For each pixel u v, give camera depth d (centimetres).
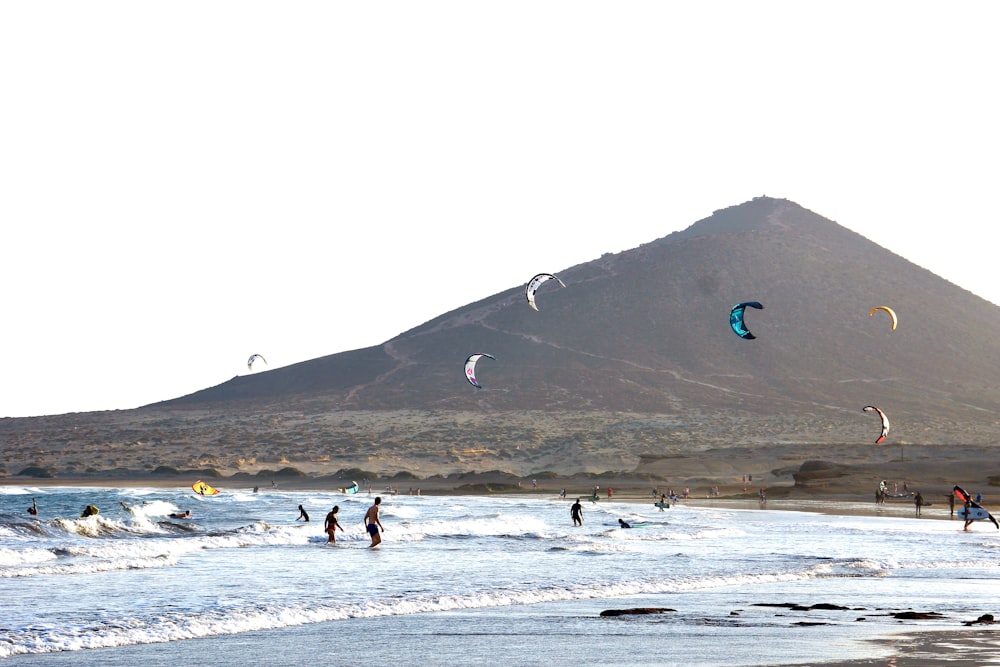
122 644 2234
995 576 3519
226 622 2459
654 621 2498
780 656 2033
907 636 2241
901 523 7106
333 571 3622
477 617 2602
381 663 2034
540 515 8262
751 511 9112
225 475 19975
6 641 2211
